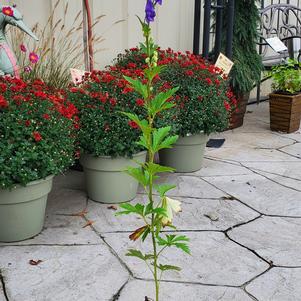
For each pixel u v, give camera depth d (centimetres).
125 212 88
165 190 92
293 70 317
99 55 278
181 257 152
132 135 179
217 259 151
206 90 217
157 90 188
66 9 244
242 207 193
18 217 155
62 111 159
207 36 282
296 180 226
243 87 303
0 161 139
